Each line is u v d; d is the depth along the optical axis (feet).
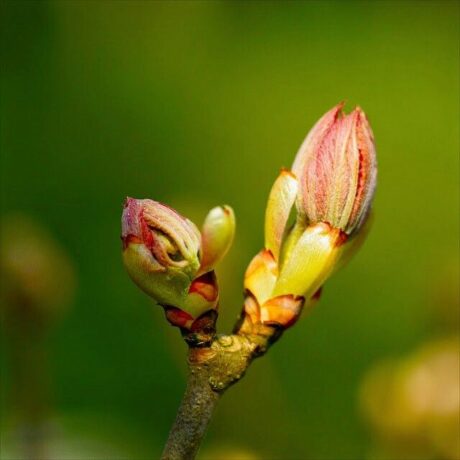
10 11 3.49
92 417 2.54
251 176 3.47
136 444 2.48
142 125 3.49
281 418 1.80
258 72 3.65
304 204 1.25
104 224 3.21
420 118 3.51
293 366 2.66
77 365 2.67
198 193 3.44
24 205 3.27
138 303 2.77
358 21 3.68
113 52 3.59
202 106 3.57
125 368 2.69
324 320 2.80
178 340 1.88
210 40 3.68
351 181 1.24
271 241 1.24
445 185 3.35
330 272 1.24
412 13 3.67
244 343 1.22
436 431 1.55
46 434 1.59
